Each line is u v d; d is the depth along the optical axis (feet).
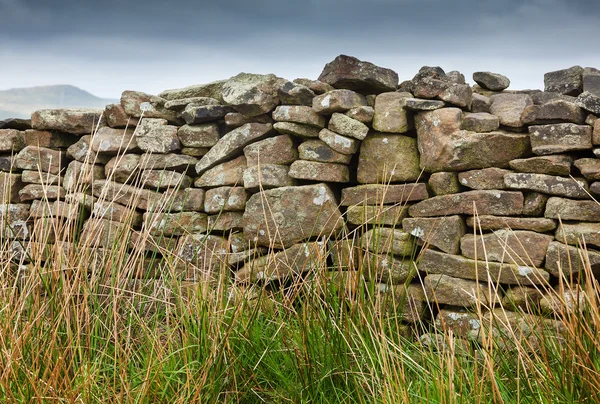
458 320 12.14
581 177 12.07
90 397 8.20
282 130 13.80
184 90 15.20
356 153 13.99
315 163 13.56
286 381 9.46
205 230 14.32
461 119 12.91
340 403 9.16
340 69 13.79
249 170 13.85
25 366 8.26
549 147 12.08
